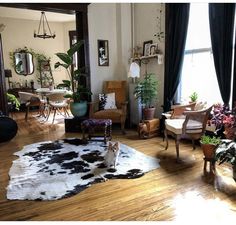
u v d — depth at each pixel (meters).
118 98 5.13
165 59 4.49
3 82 4.65
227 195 2.30
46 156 3.42
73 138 4.38
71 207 2.15
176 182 2.59
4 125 4.18
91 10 5.03
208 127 3.39
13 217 2.01
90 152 3.56
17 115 7.04
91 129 4.27
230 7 3.26
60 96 6.09
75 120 4.82
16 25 7.98
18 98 7.62
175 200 2.23
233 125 2.54
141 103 4.75
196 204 2.16
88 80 5.07
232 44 3.32
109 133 4.29
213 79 3.88
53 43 8.57
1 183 2.62
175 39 4.21
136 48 5.25
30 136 4.62
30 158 3.35
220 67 3.45
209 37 3.79
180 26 4.10
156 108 4.95
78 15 4.95
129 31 5.32
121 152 3.55
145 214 2.03
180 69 4.22
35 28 8.28
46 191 2.42
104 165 3.04
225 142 2.48
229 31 3.30
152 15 4.79
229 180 2.62
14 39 8.02
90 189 2.46
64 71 8.80
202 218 1.96
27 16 7.71
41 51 8.45
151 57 4.84
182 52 4.14
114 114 4.59
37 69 8.47
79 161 3.20
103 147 3.81
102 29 5.21
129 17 5.27
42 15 7.58
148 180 2.65
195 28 4.04
